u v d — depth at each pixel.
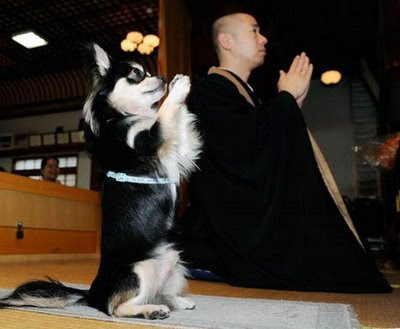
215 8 5.31
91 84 2.48
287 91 3.19
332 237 2.95
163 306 1.85
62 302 2.06
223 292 2.84
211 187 3.26
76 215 6.32
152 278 1.97
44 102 11.70
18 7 8.02
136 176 2.08
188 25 5.31
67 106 11.52
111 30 8.88
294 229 3.01
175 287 2.16
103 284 1.95
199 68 5.55
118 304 1.87
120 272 1.92
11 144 12.48
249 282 3.06
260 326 1.68
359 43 7.84
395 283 3.39
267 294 2.78
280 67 7.54
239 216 3.14
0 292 2.59
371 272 2.87
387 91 5.55
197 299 2.43
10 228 5.11
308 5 6.31
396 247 5.27
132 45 8.15
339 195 3.30
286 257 2.99
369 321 1.87
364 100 9.38
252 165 3.06
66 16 8.38
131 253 1.95
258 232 3.03
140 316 1.82
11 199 5.12
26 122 12.62
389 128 6.55
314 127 9.67
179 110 2.20
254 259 3.06
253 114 3.12
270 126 3.06
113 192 2.09
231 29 3.69
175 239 2.14
